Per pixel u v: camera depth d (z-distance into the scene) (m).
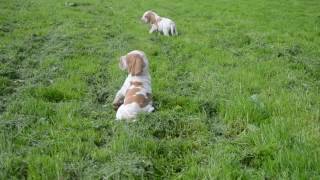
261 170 6.09
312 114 8.17
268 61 12.90
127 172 5.96
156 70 11.75
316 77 11.67
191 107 8.80
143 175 6.00
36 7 21.27
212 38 16.22
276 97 9.30
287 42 15.83
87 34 15.98
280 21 20.47
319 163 6.00
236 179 5.90
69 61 12.24
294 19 21.30
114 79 10.74
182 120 7.98
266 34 16.98
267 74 11.52
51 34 15.75
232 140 7.29
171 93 9.84
